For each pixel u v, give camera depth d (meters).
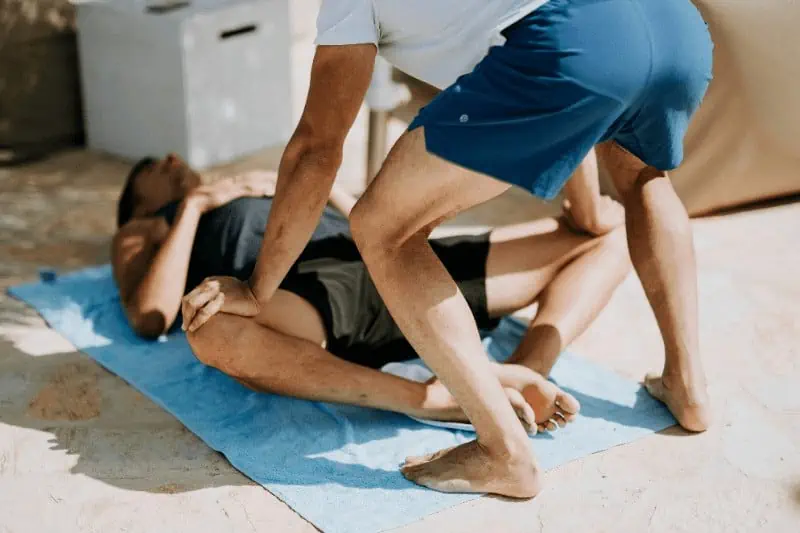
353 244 2.62
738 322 2.82
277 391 2.37
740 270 3.11
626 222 2.33
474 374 1.99
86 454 2.26
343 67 1.89
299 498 2.09
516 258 2.65
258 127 4.27
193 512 2.06
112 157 4.26
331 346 2.43
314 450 2.26
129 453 2.27
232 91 4.11
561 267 2.67
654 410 2.42
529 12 1.80
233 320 2.23
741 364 2.62
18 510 2.06
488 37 1.83
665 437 2.32
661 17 1.83
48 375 2.59
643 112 1.88
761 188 3.45
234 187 2.75
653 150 1.99
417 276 1.96
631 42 1.78
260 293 2.16
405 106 4.16
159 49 3.94
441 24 1.87
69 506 2.07
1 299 3.01
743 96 3.25
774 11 3.14
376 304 2.50
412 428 2.36
